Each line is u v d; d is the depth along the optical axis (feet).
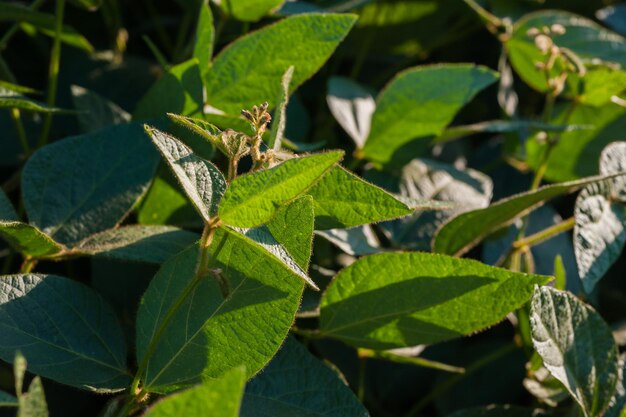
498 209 2.46
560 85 2.82
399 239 2.71
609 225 2.52
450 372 2.78
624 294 2.96
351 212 2.22
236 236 2.01
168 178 2.49
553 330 2.28
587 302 2.86
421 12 3.12
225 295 2.05
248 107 2.53
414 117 2.79
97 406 2.58
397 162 2.82
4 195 2.29
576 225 2.48
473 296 2.28
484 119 3.29
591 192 2.52
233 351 2.11
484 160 3.17
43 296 2.20
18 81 3.03
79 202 2.38
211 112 2.53
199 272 2.06
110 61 3.01
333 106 2.88
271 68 2.50
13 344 2.14
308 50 2.49
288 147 2.56
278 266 2.10
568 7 3.34
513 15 3.24
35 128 2.84
